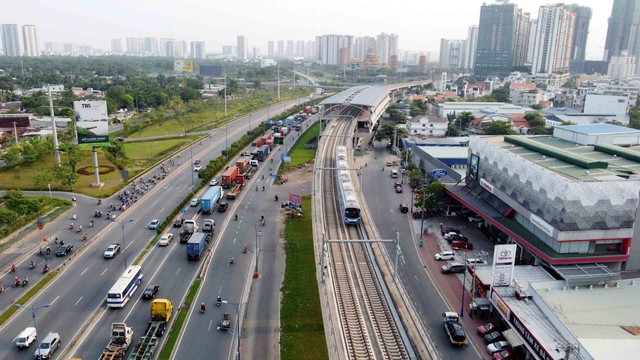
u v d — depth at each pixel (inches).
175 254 3789.4
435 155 5895.7
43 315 2896.2
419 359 2370.8
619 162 3713.1
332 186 5398.6
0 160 6166.3
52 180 5472.4
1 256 3686.0
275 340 2674.7
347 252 3649.1
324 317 2704.2
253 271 3501.5
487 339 2709.2
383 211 4840.1
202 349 2591.0
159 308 2807.6
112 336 2551.7
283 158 6441.9
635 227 3176.7
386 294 3016.7
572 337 2356.1
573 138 4379.9
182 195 5216.5
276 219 4569.4
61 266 3531.0
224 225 4409.5
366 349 2460.6
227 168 5999.0
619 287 2923.2
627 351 2247.8
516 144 4357.8
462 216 4724.4
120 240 4023.1
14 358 2498.8
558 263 3100.4
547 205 3294.8
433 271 3563.0
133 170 6127.0
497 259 2891.2
